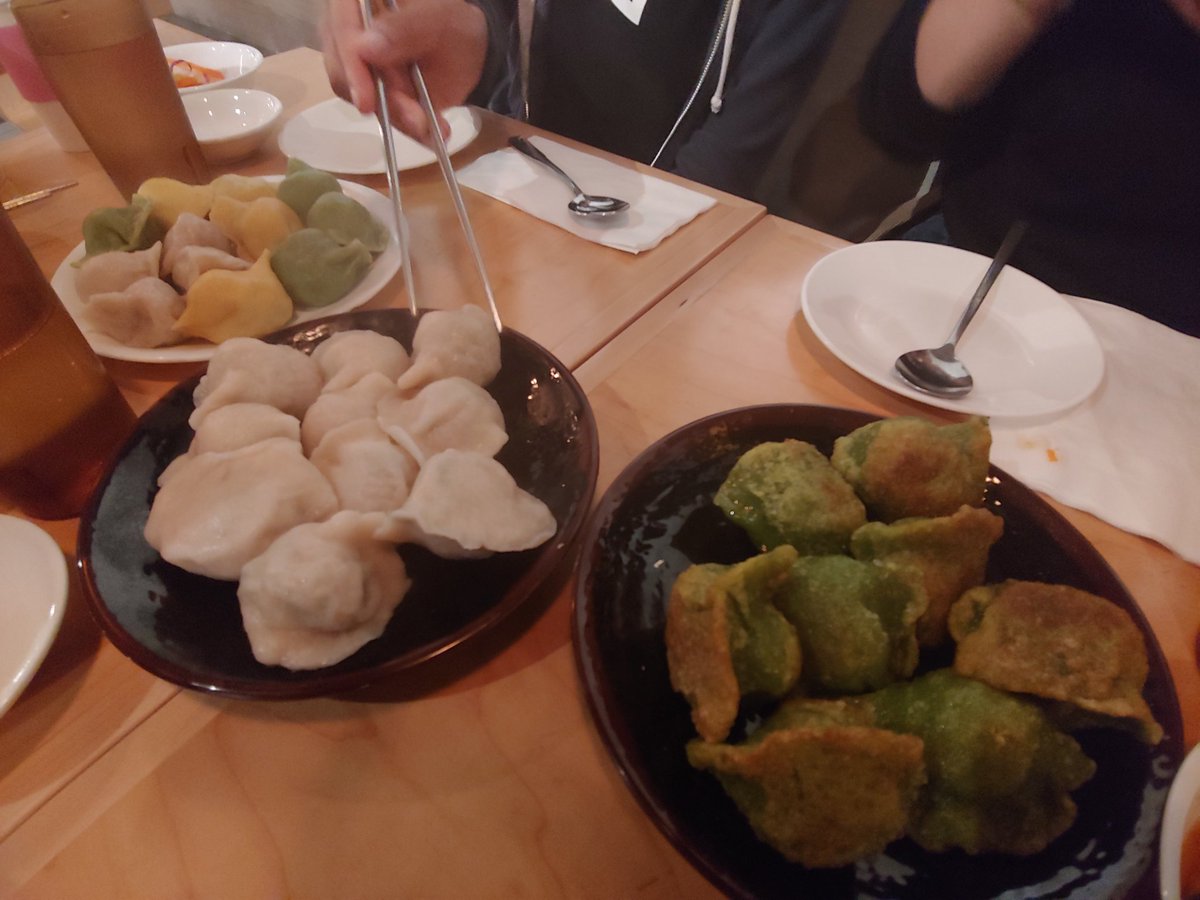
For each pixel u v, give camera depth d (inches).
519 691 19.8
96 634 20.8
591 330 31.1
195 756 18.5
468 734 18.9
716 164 56.1
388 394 24.7
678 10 53.8
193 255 28.9
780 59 52.5
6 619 18.9
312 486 21.4
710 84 56.2
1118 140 41.7
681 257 35.2
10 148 44.7
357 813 17.5
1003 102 46.7
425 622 19.5
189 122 38.8
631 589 20.0
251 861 16.8
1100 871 15.0
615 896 16.3
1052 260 44.4
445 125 39.3
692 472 22.6
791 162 54.5
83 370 23.0
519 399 26.0
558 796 17.8
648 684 18.5
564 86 58.8
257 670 18.2
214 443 22.1
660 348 30.4
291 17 106.0
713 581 17.9
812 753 15.5
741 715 18.2
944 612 19.3
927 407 27.5
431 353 25.0
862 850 15.5
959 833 15.8
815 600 18.4
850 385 28.7
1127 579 21.9
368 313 28.2
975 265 32.9
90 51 33.2
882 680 18.3
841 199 55.7
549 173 40.4
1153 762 16.1
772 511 20.5
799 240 36.5
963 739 16.3
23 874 16.6
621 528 20.6
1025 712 16.6
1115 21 40.5
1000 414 25.6
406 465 22.4
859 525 20.6
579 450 22.5
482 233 36.6
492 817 17.5
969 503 20.9
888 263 33.2
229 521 20.0
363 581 19.1
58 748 18.6
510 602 18.7
